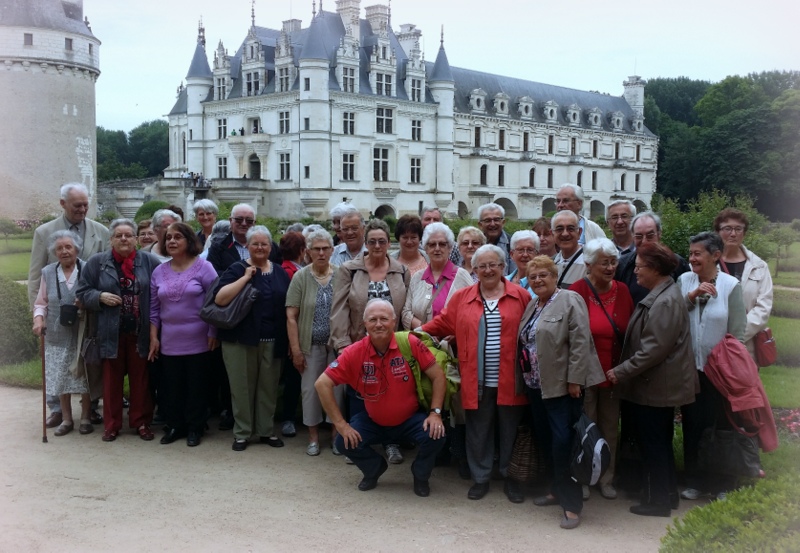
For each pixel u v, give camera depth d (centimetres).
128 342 877
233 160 5653
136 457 819
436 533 627
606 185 8356
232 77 5841
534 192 7438
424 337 747
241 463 805
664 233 1805
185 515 659
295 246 948
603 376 657
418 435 707
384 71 5681
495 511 679
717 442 665
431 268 820
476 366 699
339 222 1009
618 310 707
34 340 1268
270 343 855
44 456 814
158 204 4675
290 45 5369
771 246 2617
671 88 11262
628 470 743
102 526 632
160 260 918
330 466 801
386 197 5750
